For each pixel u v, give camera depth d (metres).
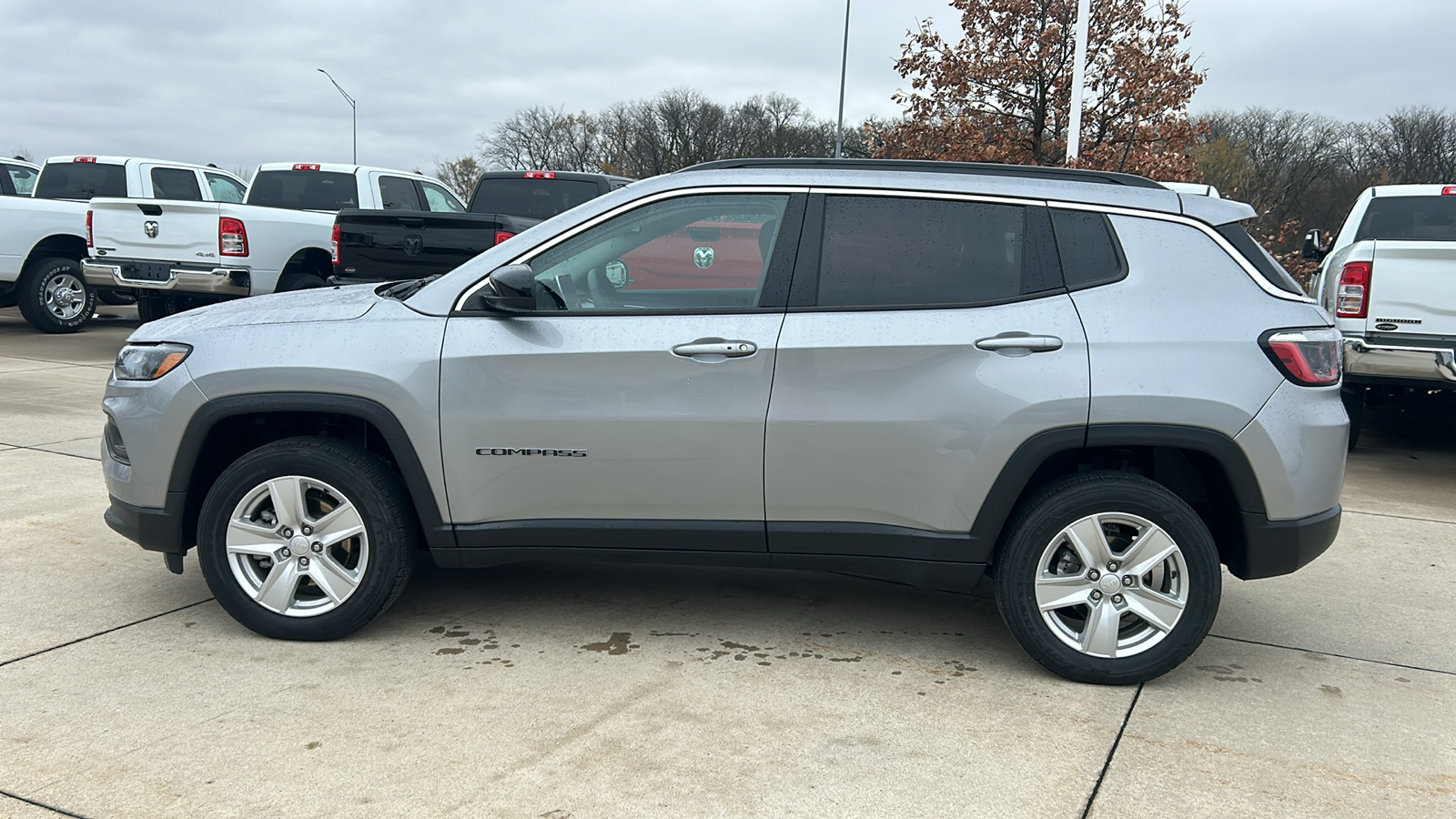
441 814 2.65
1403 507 6.25
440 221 8.70
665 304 3.62
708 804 2.72
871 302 3.52
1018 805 2.76
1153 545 3.46
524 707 3.27
